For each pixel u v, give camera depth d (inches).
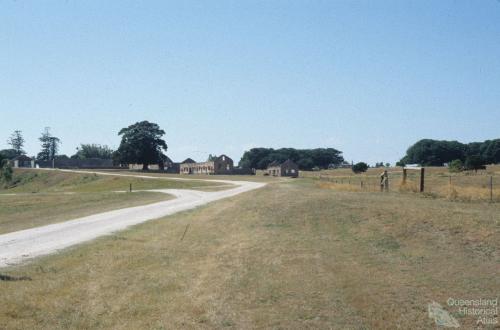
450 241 555.8
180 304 359.3
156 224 858.1
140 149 5561.0
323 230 677.3
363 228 657.0
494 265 456.1
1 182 5044.3
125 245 619.5
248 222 808.3
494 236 554.9
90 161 7057.1
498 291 375.2
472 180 2121.1
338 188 1557.6
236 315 333.1
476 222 617.9
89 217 1045.2
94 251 573.3
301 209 861.8
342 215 757.3
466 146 6348.4
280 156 7509.8
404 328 307.1
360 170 4146.2
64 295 381.1
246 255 532.1
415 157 6333.7
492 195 1039.6
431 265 460.8
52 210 1409.9
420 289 382.6
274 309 343.3
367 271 441.7
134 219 963.3
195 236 697.0
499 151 6003.9
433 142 6314.0
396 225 645.3
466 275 421.4
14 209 1627.7
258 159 7603.4
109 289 399.5
